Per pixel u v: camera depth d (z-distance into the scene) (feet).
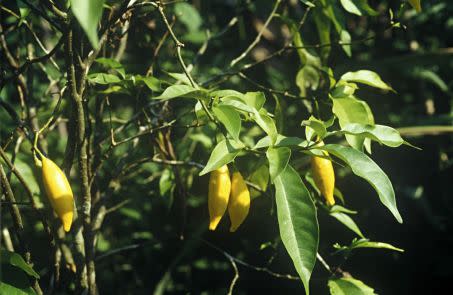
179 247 4.02
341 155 2.63
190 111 2.96
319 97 3.27
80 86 2.76
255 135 3.70
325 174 2.71
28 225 3.74
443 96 5.68
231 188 2.68
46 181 2.60
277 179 2.63
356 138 2.77
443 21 5.48
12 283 2.70
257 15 4.59
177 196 3.74
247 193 2.69
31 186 3.21
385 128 2.70
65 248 3.20
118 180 3.25
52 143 4.21
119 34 3.14
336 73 4.35
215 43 4.69
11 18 3.65
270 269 3.96
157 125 3.27
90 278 3.01
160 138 3.31
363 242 3.07
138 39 3.52
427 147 4.81
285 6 3.72
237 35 4.70
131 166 3.22
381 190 2.60
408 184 4.78
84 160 2.85
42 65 3.50
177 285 4.13
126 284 4.16
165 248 4.10
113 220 4.21
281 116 3.11
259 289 3.99
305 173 3.26
